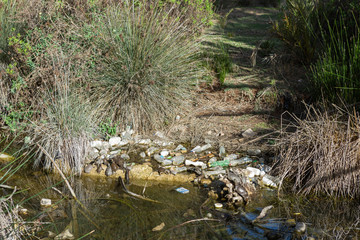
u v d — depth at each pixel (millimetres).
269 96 5535
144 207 3590
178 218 3398
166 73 5141
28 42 5016
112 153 4578
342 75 4949
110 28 5148
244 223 3309
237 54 7113
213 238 3086
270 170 4188
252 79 6133
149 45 5094
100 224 3301
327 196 3748
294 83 5836
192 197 3770
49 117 4426
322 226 3254
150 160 4488
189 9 7387
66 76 4738
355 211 3482
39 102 4789
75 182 4070
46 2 5270
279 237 3092
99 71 5066
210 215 3432
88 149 4496
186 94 5484
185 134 5031
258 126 5082
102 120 5023
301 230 3162
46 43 4957
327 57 5516
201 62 6508
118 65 5066
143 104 5082
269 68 6484
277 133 4863
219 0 11477
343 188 3725
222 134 4969
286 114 5340
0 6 5652
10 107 4938
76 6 5449
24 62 5004
